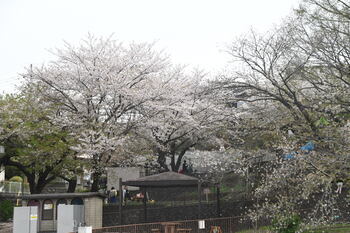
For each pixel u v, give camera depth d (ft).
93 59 80.18
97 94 79.00
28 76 80.69
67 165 82.74
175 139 85.35
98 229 52.01
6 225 80.28
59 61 87.40
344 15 53.36
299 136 51.16
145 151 87.04
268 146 59.57
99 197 61.77
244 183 66.39
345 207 50.01
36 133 81.66
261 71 64.13
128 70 82.12
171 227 53.11
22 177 144.36
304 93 64.18
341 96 54.08
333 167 42.98
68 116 80.94
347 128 45.91
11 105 83.20
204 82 86.12
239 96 69.15
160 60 85.61
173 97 80.84
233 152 62.03
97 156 78.07
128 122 80.43
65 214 56.44
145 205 62.54
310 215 48.03
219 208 61.05
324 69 58.59
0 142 82.79
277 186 48.78
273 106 65.31
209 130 83.66
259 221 54.75
